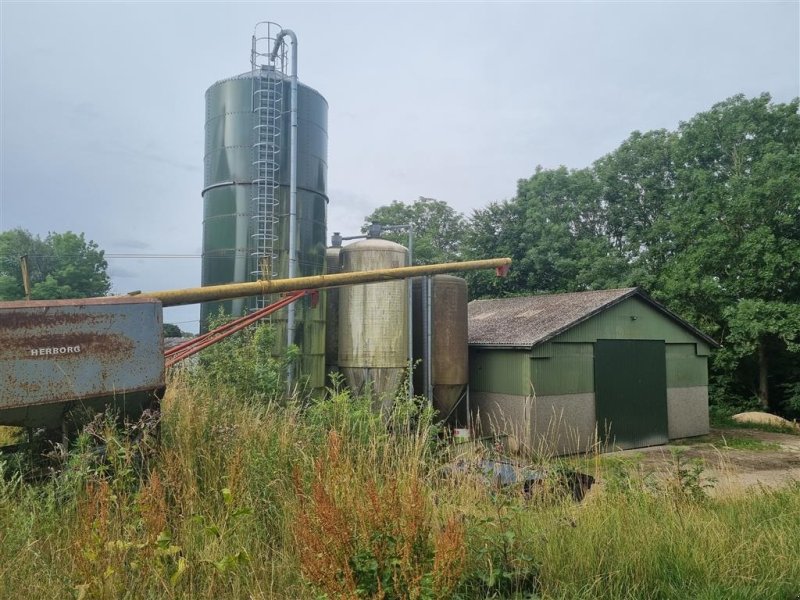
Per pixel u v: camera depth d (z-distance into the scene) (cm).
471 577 344
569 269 3055
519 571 355
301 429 564
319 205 1639
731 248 2538
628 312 1894
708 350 2112
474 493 457
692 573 387
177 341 1642
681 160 2983
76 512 381
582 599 341
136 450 467
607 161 3488
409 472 414
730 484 691
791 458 1600
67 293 3634
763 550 427
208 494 420
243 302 1455
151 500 352
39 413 484
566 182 3444
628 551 393
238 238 1515
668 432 1948
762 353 2653
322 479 388
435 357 1767
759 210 2452
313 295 1232
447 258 3984
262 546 375
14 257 3825
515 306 2255
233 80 1561
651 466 1427
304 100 1608
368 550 299
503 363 1759
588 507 473
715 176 2811
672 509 517
